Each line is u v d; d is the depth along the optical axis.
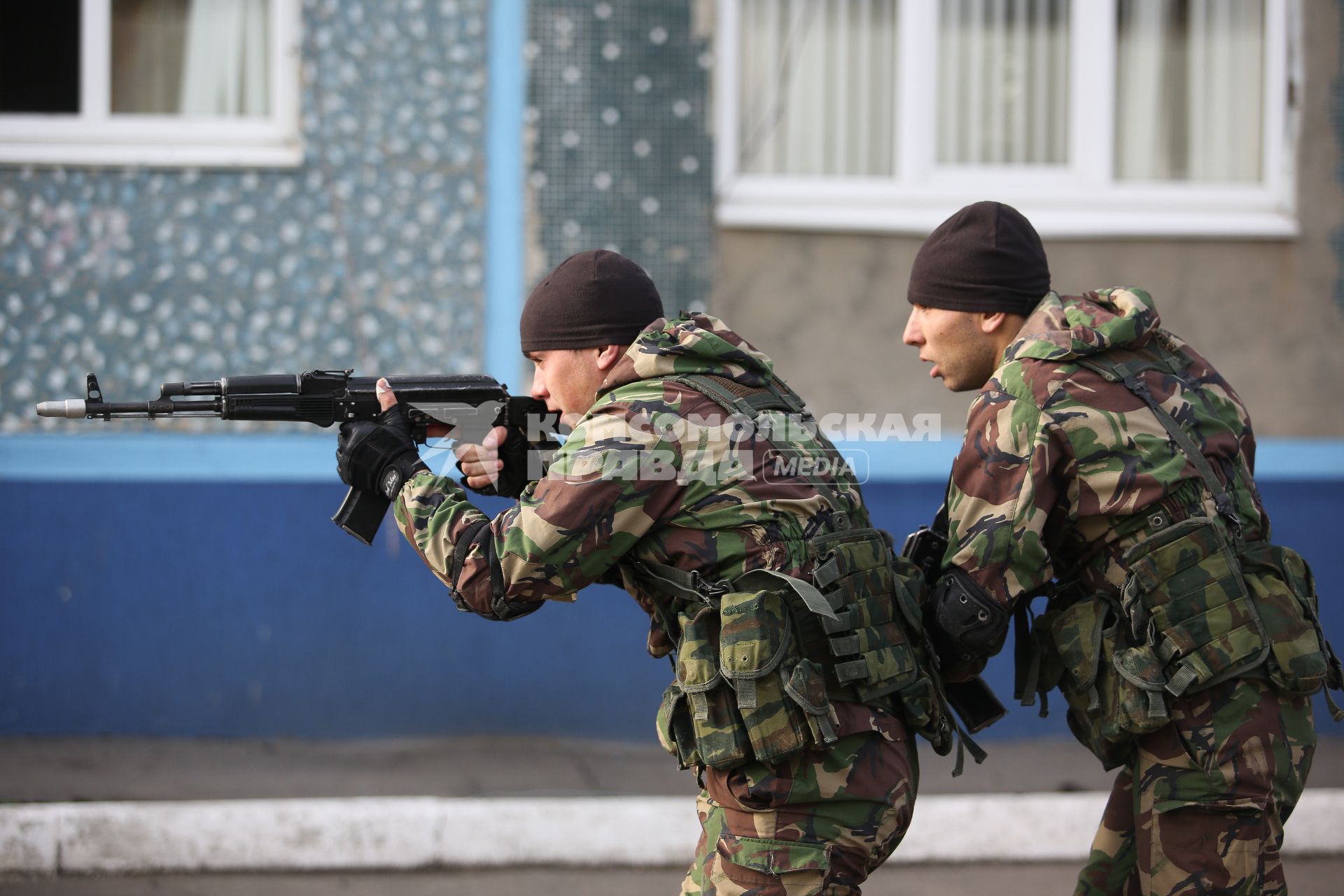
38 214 10.38
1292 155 11.17
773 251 10.79
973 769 9.72
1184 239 11.09
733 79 10.88
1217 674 4.64
